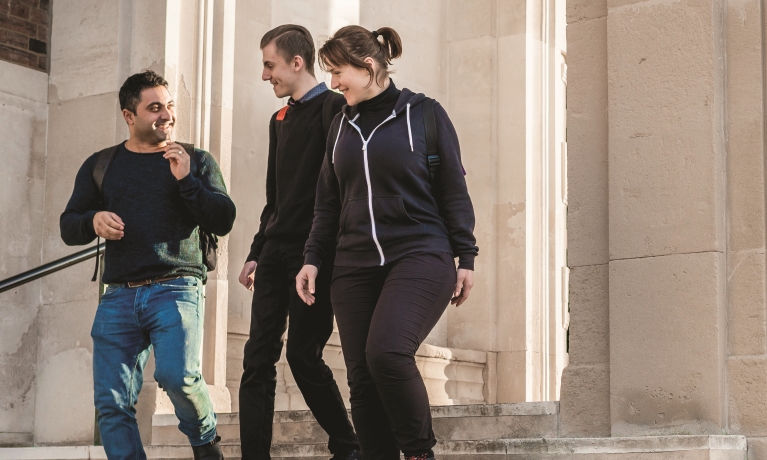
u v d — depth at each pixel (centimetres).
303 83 447
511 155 906
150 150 413
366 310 363
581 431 463
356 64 364
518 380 883
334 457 452
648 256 441
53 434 662
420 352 815
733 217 428
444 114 369
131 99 407
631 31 456
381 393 342
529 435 476
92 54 683
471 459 415
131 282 398
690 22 440
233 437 559
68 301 669
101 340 398
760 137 425
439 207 369
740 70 432
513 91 912
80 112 683
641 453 382
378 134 362
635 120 451
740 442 396
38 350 678
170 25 658
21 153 684
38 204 689
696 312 425
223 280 659
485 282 900
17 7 693
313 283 385
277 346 446
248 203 749
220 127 671
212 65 673
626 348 443
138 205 401
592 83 479
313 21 821
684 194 434
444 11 946
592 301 469
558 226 921
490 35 923
